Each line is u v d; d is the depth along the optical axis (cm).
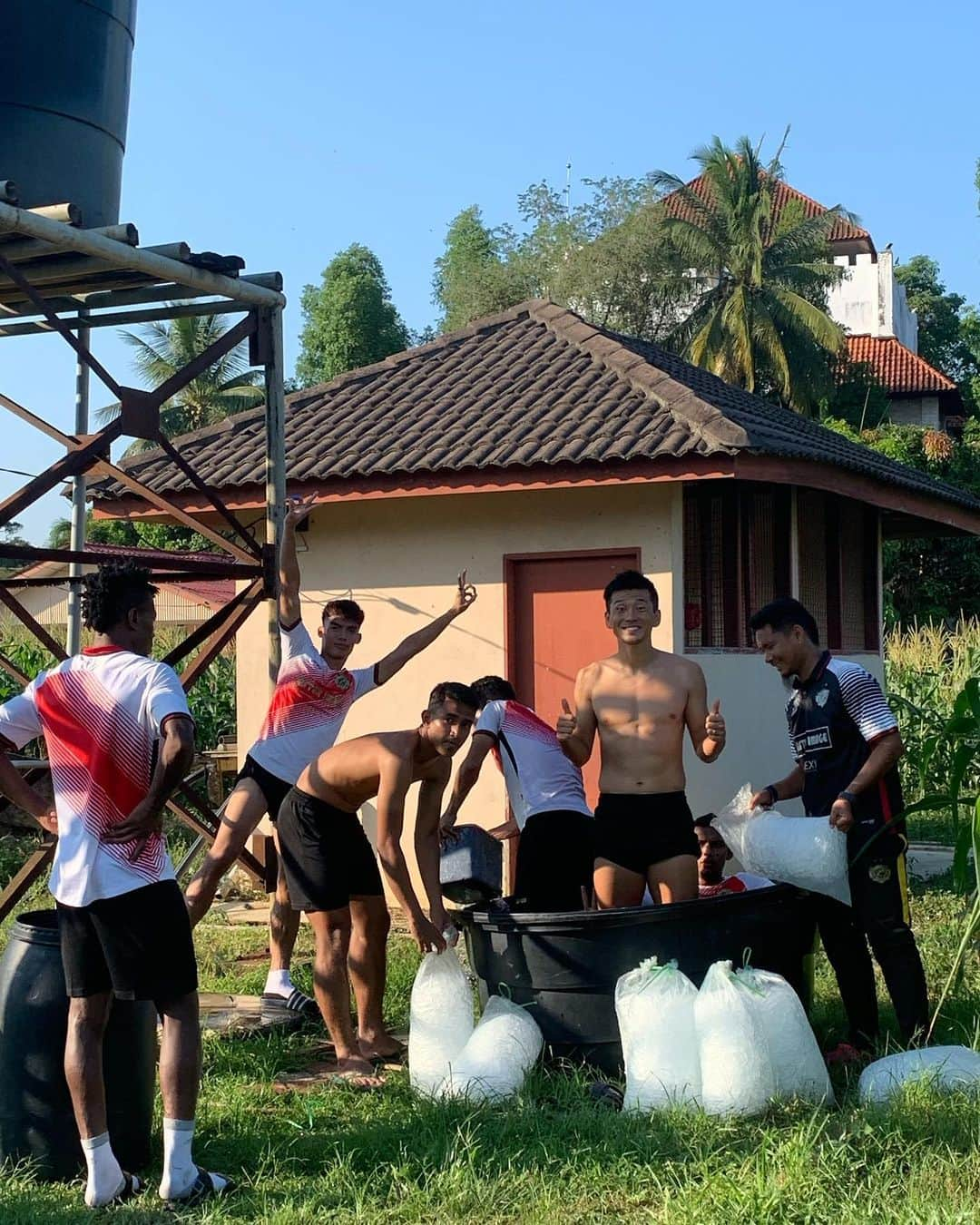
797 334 4216
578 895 669
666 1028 528
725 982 522
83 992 457
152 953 455
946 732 655
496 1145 490
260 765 682
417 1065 562
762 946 580
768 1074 512
